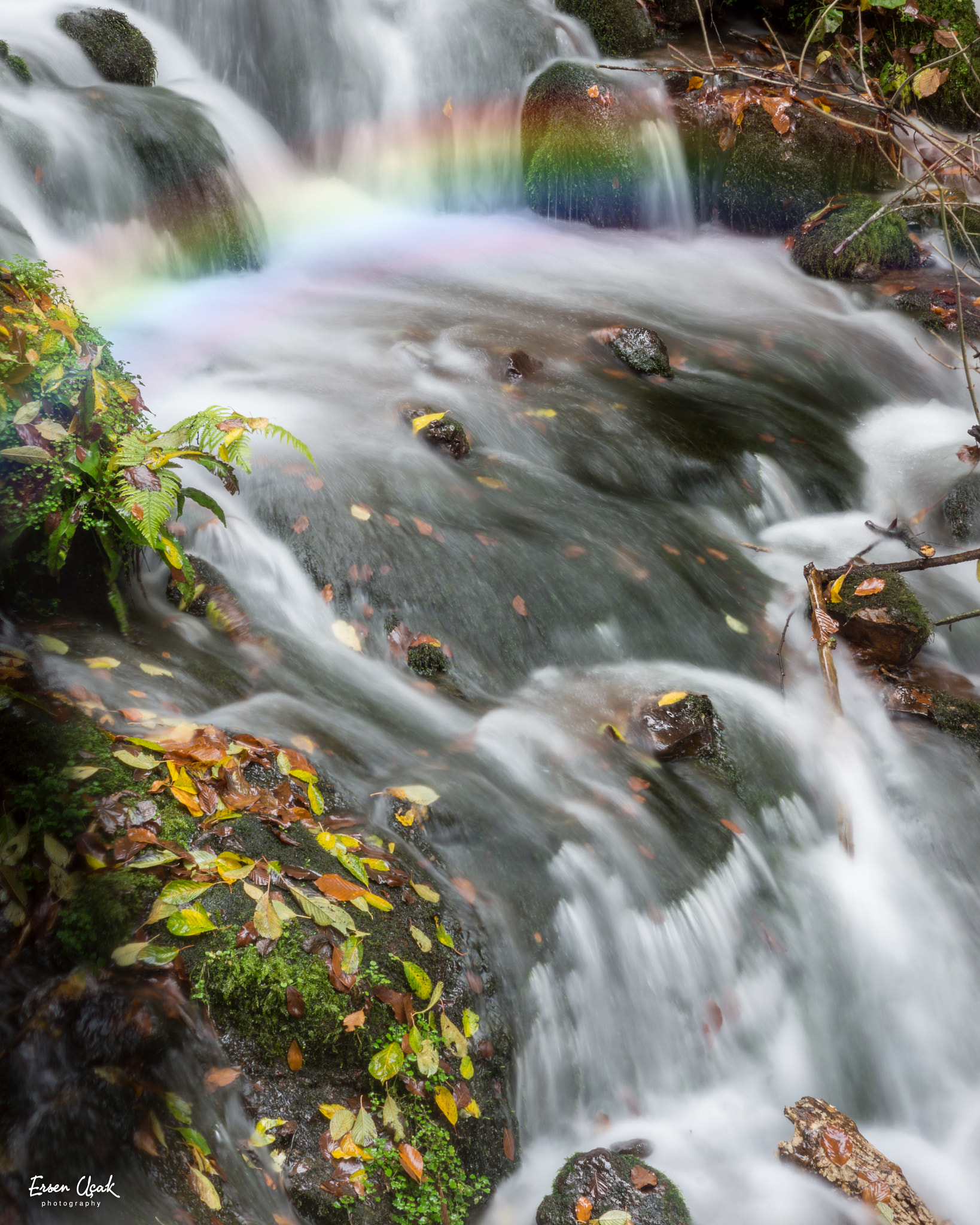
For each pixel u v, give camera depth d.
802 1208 3.40
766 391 7.23
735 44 11.46
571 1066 3.61
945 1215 3.60
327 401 6.18
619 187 9.87
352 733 4.12
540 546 5.32
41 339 4.13
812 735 4.89
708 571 5.60
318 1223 2.86
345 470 5.42
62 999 2.87
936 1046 4.16
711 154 10.03
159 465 4.07
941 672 5.51
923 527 6.43
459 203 10.58
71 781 3.28
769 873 4.32
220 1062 2.94
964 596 5.98
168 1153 2.76
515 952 3.56
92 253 7.34
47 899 3.06
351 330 7.30
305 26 9.77
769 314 8.50
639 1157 3.46
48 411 4.01
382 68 10.19
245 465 4.21
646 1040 3.77
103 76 8.53
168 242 7.83
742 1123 3.71
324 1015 3.06
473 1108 3.23
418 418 5.94
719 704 4.84
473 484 5.66
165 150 7.89
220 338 7.02
